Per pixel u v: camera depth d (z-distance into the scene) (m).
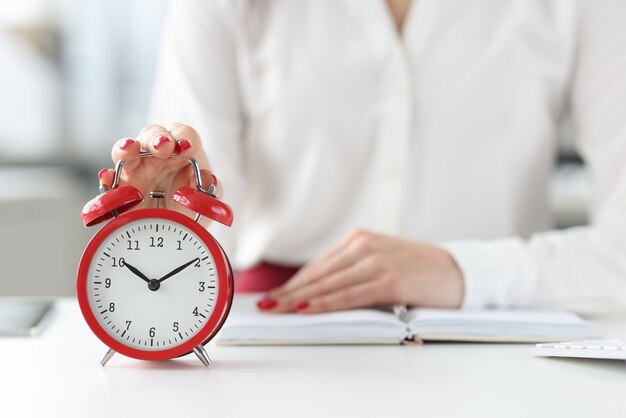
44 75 4.72
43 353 1.20
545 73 1.89
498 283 1.47
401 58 1.86
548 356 1.18
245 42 1.90
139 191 1.10
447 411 0.91
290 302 1.41
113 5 4.79
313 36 1.88
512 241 1.57
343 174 1.89
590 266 1.56
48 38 4.71
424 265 1.46
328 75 1.88
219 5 1.84
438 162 1.89
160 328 1.11
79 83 4.78
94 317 1.10
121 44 4.81
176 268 1.11
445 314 1.35
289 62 1.89
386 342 1.28
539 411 0.91
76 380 1.04
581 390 1.00
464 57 1.88
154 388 1.00
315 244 1.93
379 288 1.42
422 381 1.04
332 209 1.91
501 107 1.89
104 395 0.97
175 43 1.87
